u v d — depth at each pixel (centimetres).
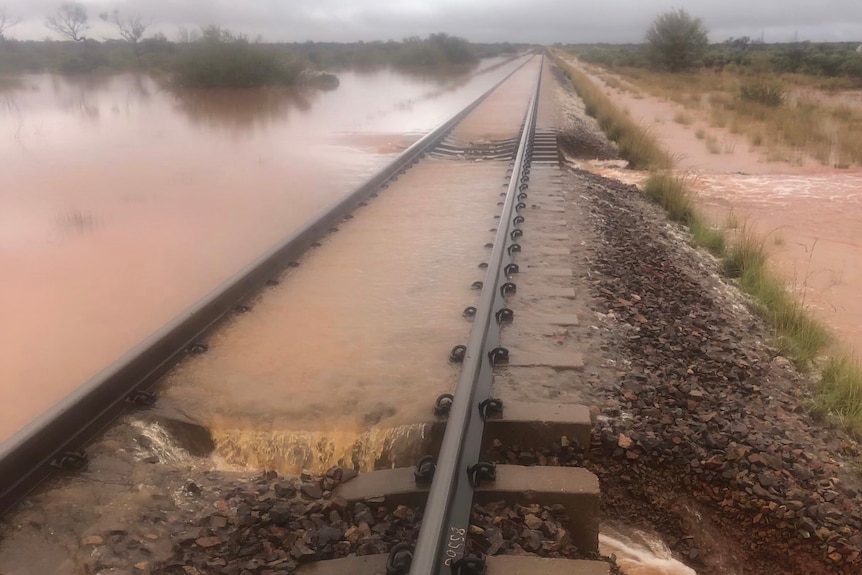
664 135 2075
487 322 481
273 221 942
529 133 1484
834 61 4603
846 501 373
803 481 385
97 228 901
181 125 2056
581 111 2542
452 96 3269
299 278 635
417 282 622
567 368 457
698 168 1586
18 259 771
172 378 444
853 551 344
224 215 973
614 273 672
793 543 358
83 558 293
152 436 383
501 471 344
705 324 591
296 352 480
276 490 343
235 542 310
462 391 378
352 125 2075
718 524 376
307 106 2705
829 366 530
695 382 473
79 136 1809
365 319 538
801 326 620
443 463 318
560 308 562
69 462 346
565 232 791
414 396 416
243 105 2716
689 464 389
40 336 569
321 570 292
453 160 1352
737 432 413
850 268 880
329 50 8250
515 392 423
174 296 662
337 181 1220
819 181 1420
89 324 595
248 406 412
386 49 8000
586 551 339
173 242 841
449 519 300
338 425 394
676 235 963
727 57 5700
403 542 300
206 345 489
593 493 333
